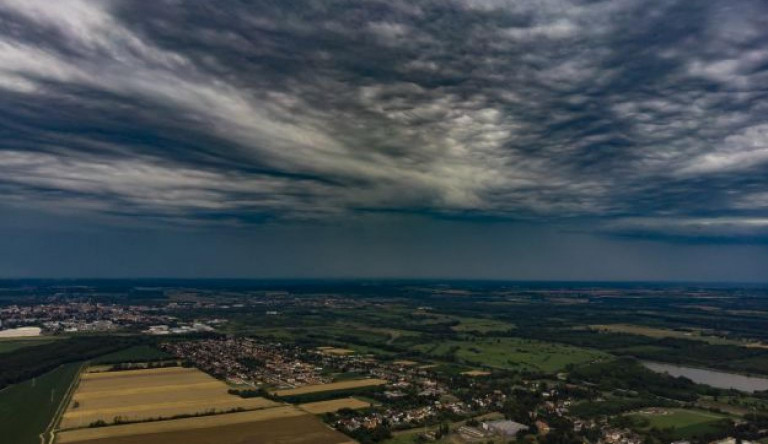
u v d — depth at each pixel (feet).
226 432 629.10
